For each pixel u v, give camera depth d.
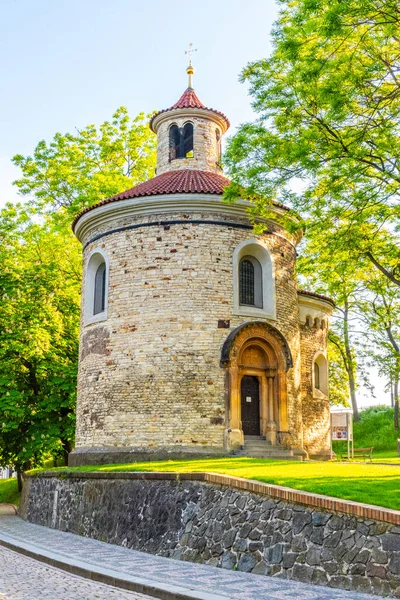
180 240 24.34
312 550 11.41
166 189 24.94
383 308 41.44
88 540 18.38
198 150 29.50
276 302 25.55
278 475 14.83
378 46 18.78
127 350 23.95
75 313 35.44
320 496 11.72
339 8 16.59
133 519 17.22
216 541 13.92
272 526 12.51
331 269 24.17
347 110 19.00
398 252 22.38
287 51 18.97
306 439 30.25
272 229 26.08
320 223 20.91
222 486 14.52
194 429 22.83
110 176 37.88
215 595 9.65
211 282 24.11
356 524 10.77
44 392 32.44
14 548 16.94
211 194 24.42
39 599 9.78
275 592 10.05
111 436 23.56
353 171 19.03
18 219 39.06
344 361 46.78
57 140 40.06
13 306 32.19
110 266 25.22
